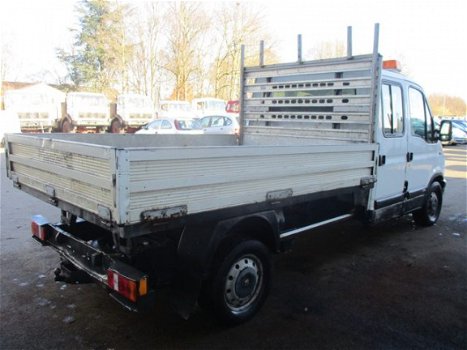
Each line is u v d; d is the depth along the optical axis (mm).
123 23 42938
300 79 5867
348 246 6188
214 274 3500
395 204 5902
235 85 44656
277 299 4340
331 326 3803
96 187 2865
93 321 3811
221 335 3623
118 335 3586
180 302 3408
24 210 7855
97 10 42688
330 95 5512
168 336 3586
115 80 43406
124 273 3055
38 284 4578
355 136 5273
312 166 4062
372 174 5074
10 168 4438
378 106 5066
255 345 3475
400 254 5855
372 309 4152
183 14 42688
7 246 5777
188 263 3330
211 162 3104
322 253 5859
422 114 6492
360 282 4836
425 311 4125
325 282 4820
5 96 24719
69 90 43812
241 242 3654
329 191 4367
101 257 3316
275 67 6184
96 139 5246
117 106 25781
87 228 4113
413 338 3617
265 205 3633
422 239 6586
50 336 3545
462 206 9180
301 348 3439
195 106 29391
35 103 25109
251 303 3887
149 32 43938
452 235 6855
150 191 2750
